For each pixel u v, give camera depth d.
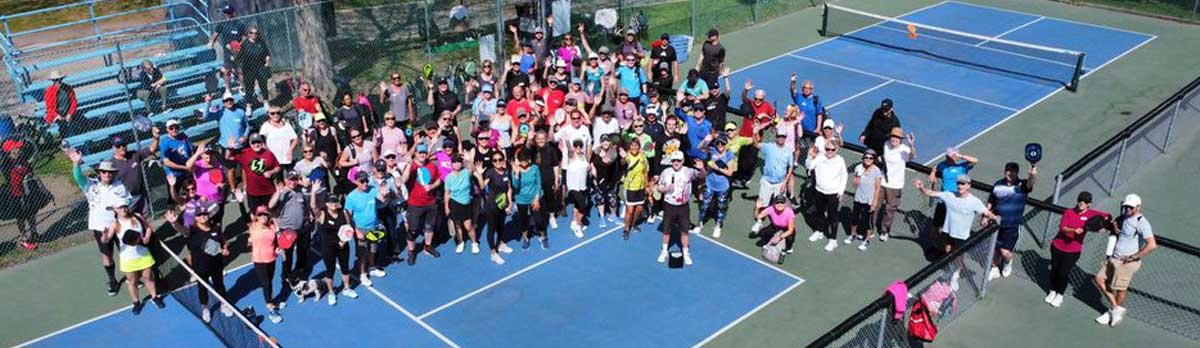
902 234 15.84
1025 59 25.95
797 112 16.59
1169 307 13.63
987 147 19.86
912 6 31.70
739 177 17.58
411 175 14.52
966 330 13.24
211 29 21.86
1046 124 21.19
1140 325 13.29
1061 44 27.55
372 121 18.19
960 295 13.55
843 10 28.48
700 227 15.89
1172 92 23.27
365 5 28.97
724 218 16.41
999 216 13.98
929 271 12.11
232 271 14.72
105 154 18.20
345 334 12.99
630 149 14.95
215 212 13.39
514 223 16.27
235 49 19.81
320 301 13.77
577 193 15.36
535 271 14.69
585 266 14.84
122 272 14.62
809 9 31.05
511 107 17.27
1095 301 13.91
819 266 14.89
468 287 14.21
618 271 14.70
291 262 13.73
